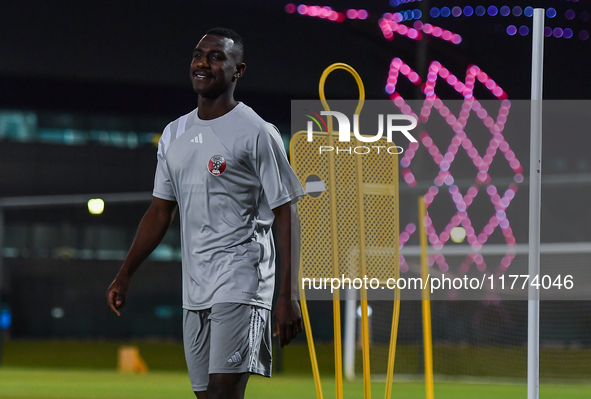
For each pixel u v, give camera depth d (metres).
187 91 42.62
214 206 4.70
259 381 17.91
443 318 23.69
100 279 42.81
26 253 42.06
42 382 17.38
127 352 22.47
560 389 16.75
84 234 43.00
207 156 4.68
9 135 42.00
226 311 4.61
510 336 23.56
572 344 23.75
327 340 37.81
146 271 43.25
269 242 4.95
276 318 4.55
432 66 26.64
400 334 22.61
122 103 42.34
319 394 6.32
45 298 42.00
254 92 41.22
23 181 42.12
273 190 4.67
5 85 40.66
